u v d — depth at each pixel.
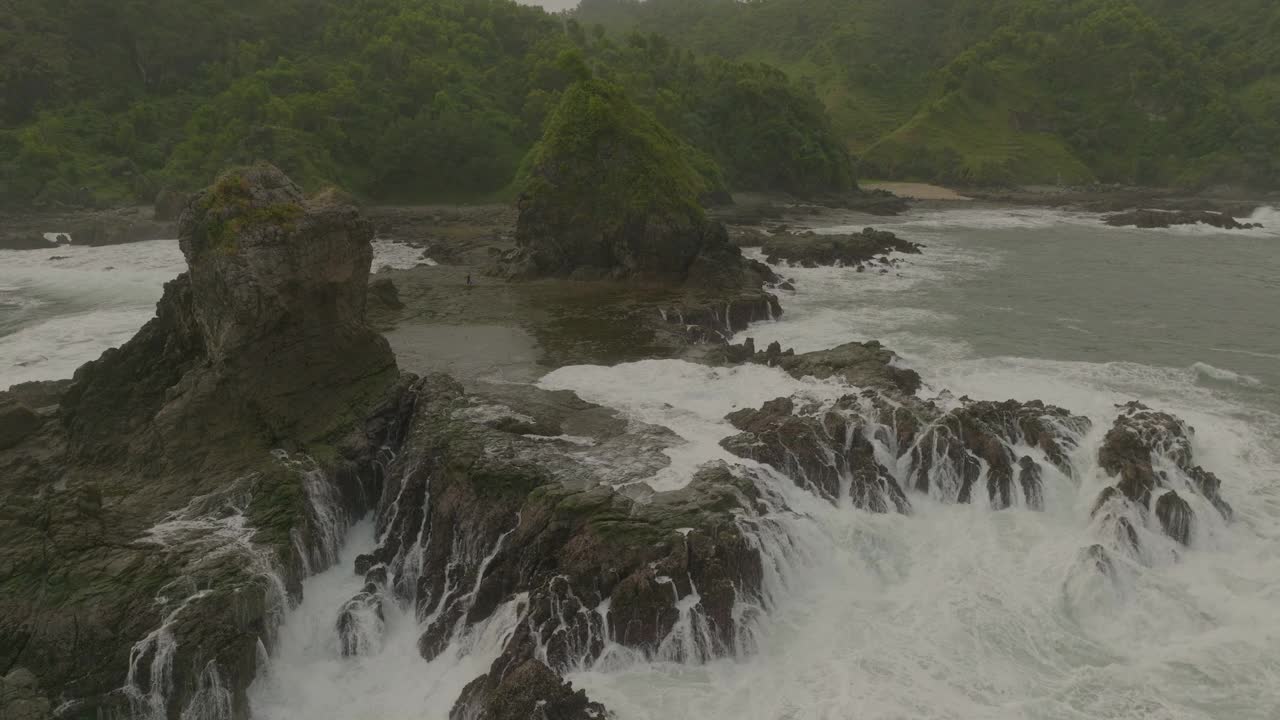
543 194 70.88
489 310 59.34
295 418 35.25
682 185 70.94
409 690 27.14
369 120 154.00
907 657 26.83
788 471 34.62
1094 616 29.05
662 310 58.22
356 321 38.78
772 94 167.75
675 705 25.02
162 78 160.12
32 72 144.50
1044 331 59.00
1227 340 56.81
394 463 34.75
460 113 156.88
